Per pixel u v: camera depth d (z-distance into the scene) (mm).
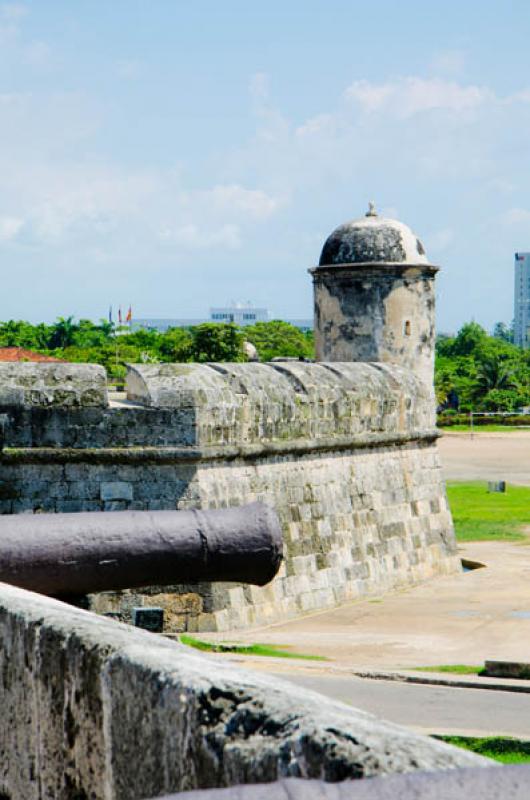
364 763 4074
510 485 61906
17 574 14555
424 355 38406
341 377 31062
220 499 25438
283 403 27906
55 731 6703
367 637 24531
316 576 28406
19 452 23688
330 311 38625
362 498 30891
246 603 25703
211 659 5949
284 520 27594
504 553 38062
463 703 18266
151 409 24656
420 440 34062
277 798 3768
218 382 26109
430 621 26625
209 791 3865
